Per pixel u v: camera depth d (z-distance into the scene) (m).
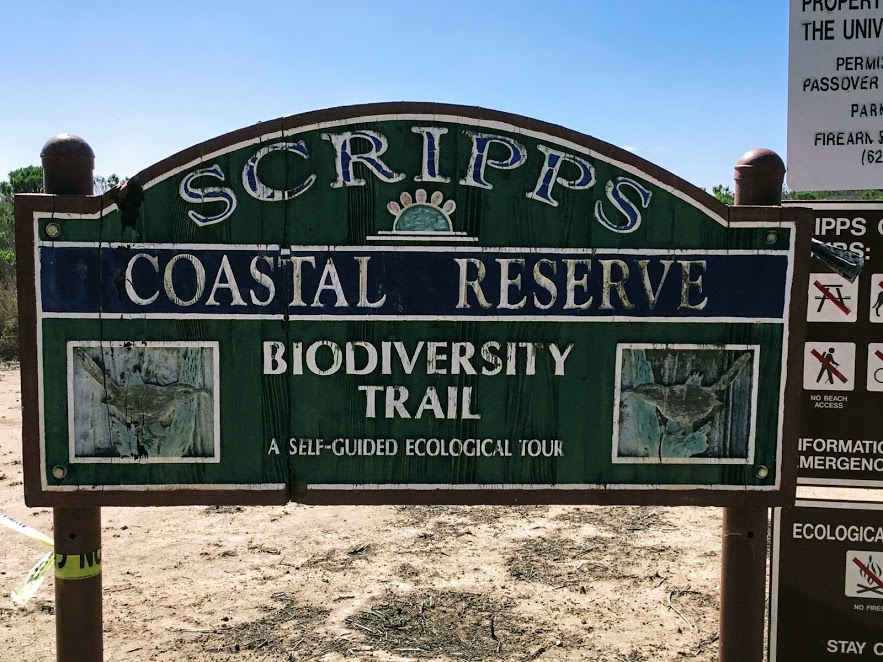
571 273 1.59
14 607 2.46
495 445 1.61
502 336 1.60
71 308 1.56
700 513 3.47
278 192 1.57
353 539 3.10
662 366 1.60
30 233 1.54
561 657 2.17
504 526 3.28
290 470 1.60
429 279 1.59
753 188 1.61
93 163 1.59
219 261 1.57
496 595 2.57
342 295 1.59
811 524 1.87
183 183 1.56
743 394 1.60
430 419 1.61
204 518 3.37
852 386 1.88
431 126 1.58
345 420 1.60
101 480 1.58
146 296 1.57
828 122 1.83
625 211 1.59
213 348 1.58
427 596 2.56
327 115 1.57
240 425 1.59
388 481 1.61
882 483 1.88
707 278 1.59
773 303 1.59
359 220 1.58
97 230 1.55
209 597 2.54
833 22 1.81
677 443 1.61
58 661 1.59
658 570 2.79
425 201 1.58
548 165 1.58
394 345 1.60
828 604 1.87
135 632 2.29
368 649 2.21
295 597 2.54
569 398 1.61
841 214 1.86
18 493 3.55
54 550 1.63
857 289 1.87
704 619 2.40
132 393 1.57
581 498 1.61
